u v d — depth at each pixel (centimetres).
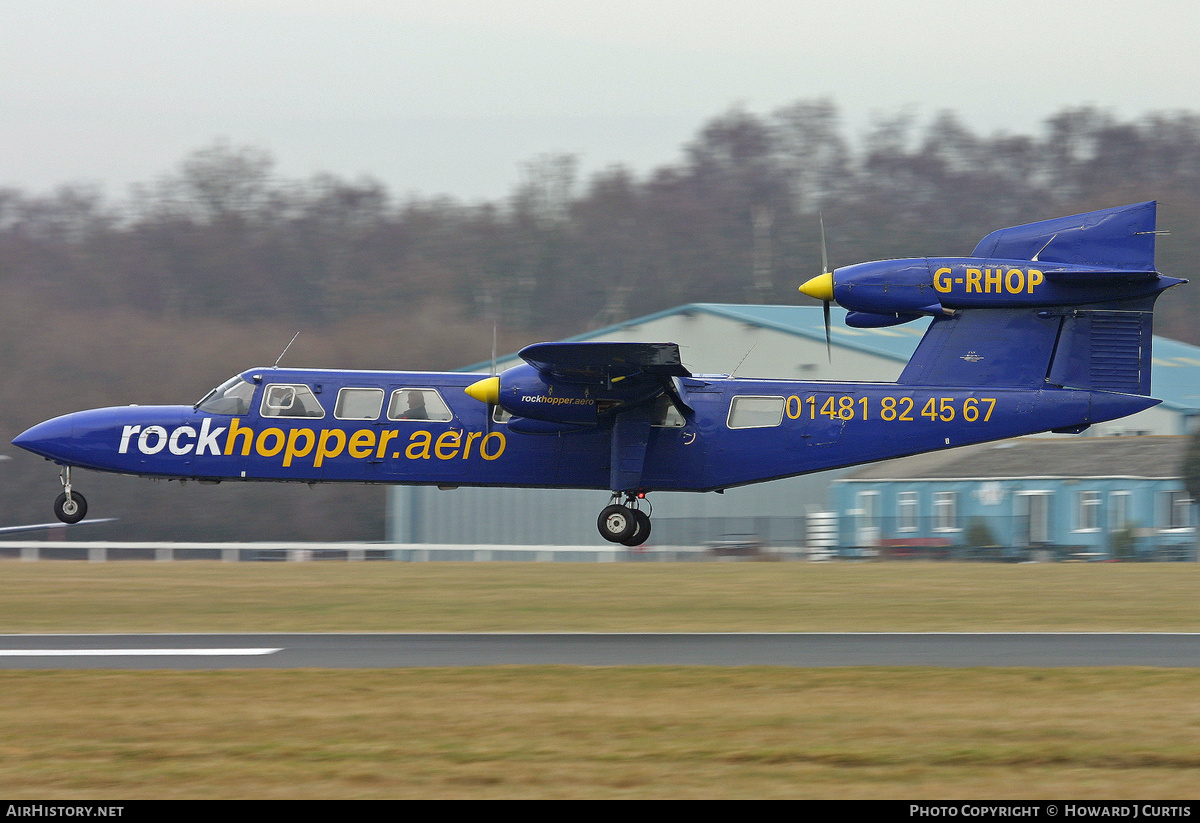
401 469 7169
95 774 3369
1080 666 4931
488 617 6475
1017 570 9144
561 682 4475
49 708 4069
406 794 3203
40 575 8706
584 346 6556
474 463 7188
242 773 3375
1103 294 6894
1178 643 5619
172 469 7212
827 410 7225
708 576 8638
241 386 7256
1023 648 5453
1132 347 7069
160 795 3206
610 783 3297
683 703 4156
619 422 7156
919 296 6875
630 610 6762
